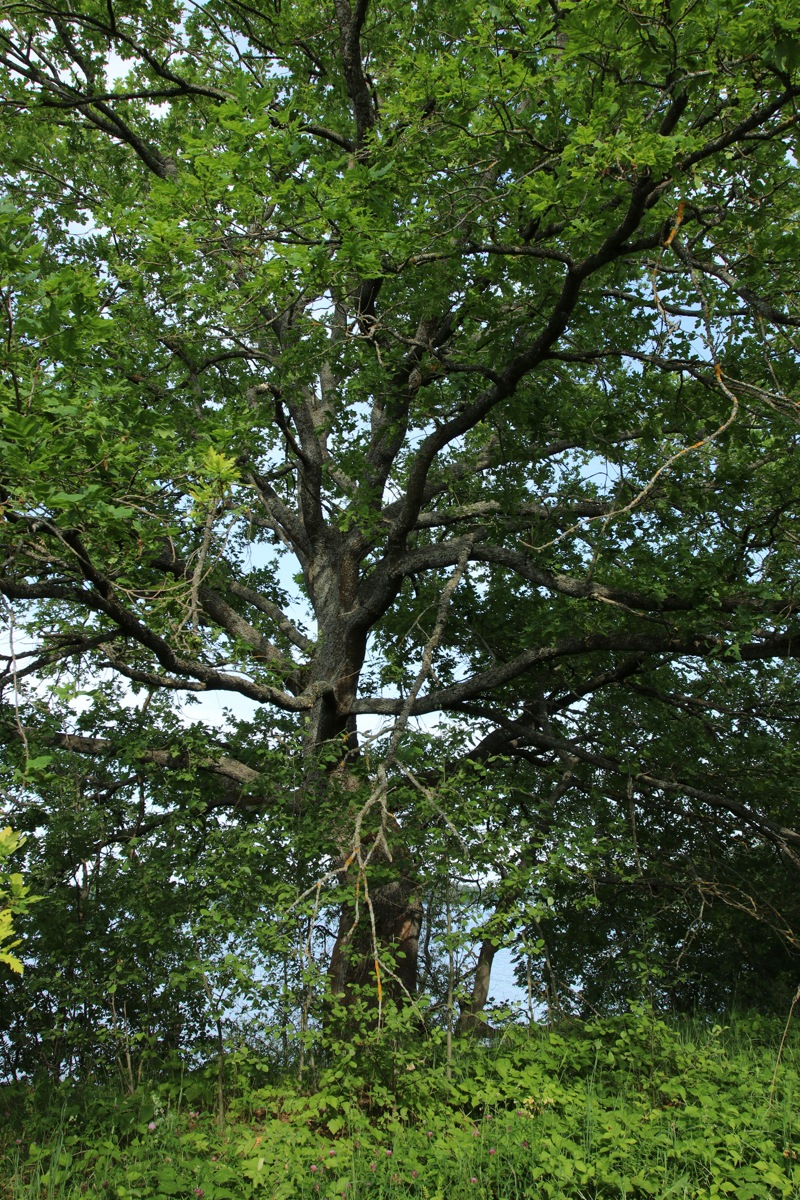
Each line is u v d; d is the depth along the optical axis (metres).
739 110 6.39
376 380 9.03
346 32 8.70
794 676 11.31
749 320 7.93
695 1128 5.60
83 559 5.79
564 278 8.25
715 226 7.09
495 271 7.92
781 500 8.95
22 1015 7.80
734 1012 9.27
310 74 11.52
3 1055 7.83
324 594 11.48
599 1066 7.08
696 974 11.60
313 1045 6.94
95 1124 6.26
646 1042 7.14
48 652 7.13
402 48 10.12
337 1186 5.05
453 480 10.89
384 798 6.85
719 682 10.85
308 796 8.24
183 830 8.31
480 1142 5.50
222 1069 6.77
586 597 9.44
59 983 7.25
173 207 6.55
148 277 8.64
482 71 6.34
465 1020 8.46
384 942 8.20
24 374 5.12
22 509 5.14
